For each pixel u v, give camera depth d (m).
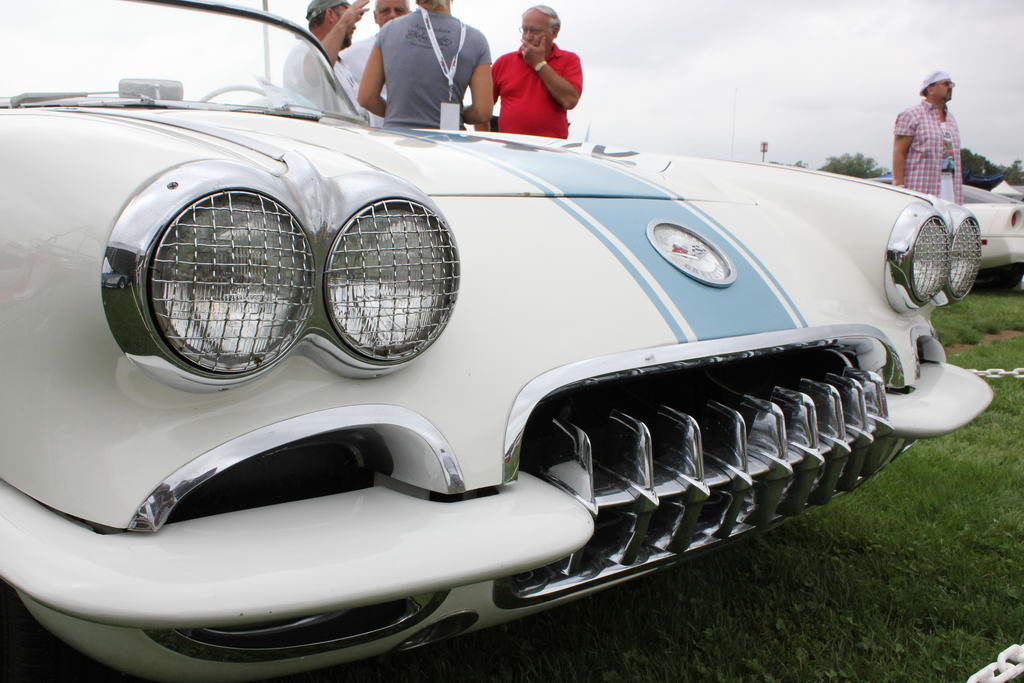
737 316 1.48
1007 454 2.82
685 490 1.34
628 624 1.71
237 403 1.02
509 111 3.80
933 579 1.94
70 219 0.99
